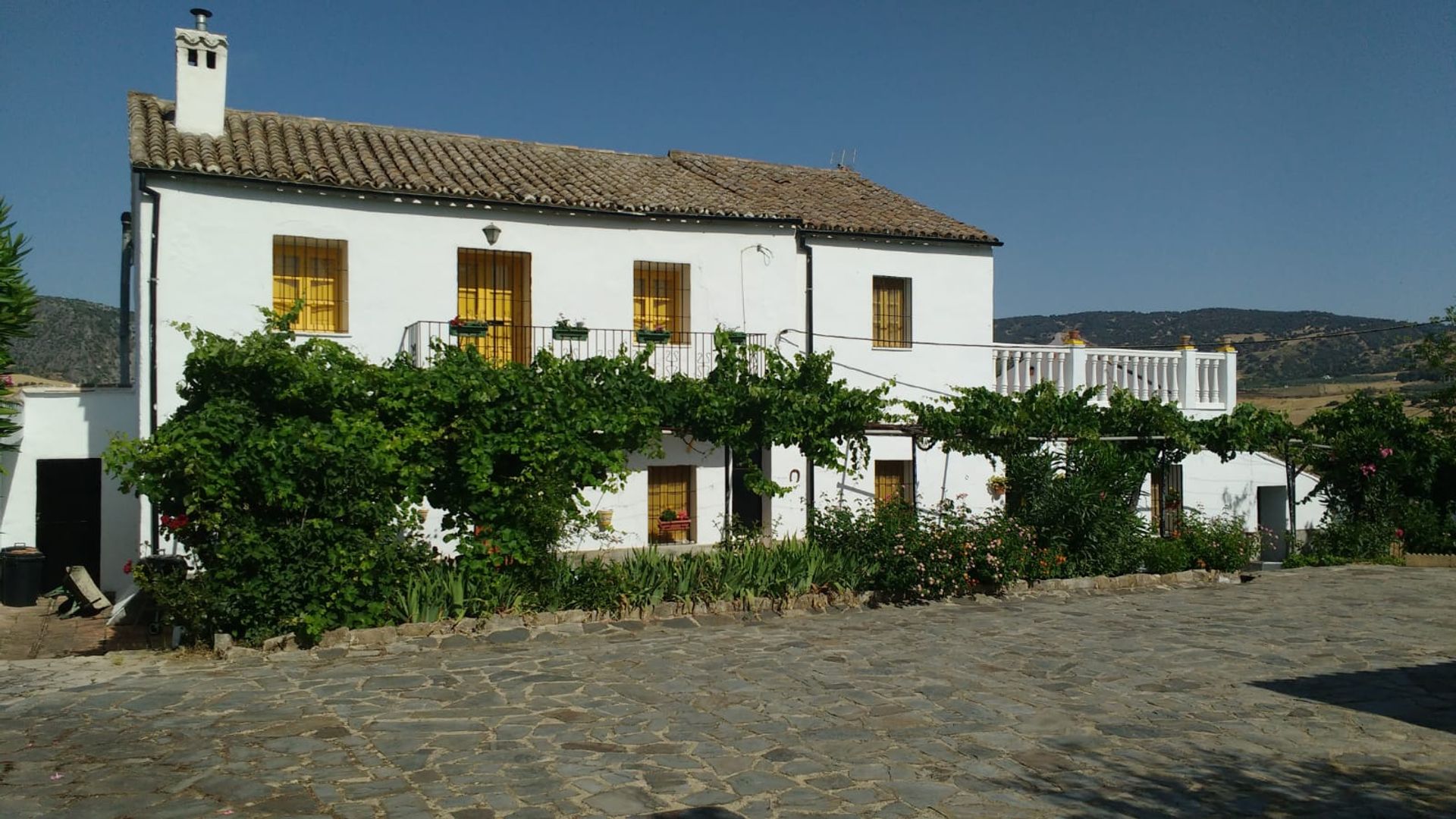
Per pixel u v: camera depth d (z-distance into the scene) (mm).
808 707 9133
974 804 6820
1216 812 6762
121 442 10680
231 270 15086
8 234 16203
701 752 7809
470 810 6508
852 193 22500
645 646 11578
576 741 7996
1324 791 7203
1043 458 17391
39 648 13055
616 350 17562
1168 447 19578
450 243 16516
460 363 12750
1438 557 20375
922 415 16969
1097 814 6676
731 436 15023
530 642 11680
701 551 15242
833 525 15648
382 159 17359
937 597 15023
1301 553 21062
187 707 8805
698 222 18234
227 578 11000
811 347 19312
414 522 11945
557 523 12680
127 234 20156
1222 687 10117
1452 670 10859
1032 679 10336
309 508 11266
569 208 17109
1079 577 16453
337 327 16031
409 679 9906
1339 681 10391
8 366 16375
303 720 8422
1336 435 21828
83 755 7488
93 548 17375
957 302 20672
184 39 16188
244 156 15750
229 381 11414
